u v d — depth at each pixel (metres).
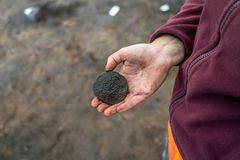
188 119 0.39
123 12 1.24
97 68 1.05
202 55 0.37
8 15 1.25
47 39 1.15
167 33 0.47
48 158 0.85
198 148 0.39
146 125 0.90
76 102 0.96
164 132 0.88
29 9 1.26
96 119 0.92
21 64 1.08
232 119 0.35
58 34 1.17
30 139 0.89
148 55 0.46
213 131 0.36
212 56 0.35
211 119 0.36
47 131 0.90
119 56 0.47
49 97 0.98
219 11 0.35
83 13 1.24
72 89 1.00
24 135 0.90
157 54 0.46
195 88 0.36
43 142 0.88
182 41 0.46
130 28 1.18
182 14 0.48
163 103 0.94
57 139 0.89
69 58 1.09
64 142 0.88
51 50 1.12
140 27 1.18
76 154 0.85
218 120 0.35
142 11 1.24
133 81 0.49
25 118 0.93
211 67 0.34
